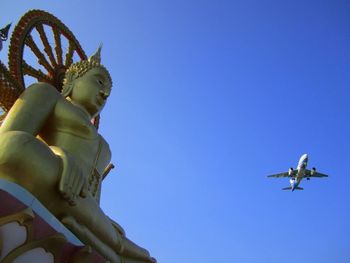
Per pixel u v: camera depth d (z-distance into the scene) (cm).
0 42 1193
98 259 918
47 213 833
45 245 788
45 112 1152
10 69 1476
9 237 739
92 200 1061
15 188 776
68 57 1744
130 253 1200
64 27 1762
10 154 845
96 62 1436
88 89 1358
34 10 1605
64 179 903
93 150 1241
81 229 966
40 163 873
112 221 1230
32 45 1587
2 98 1403
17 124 1071
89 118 1340
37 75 1573
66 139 1180
